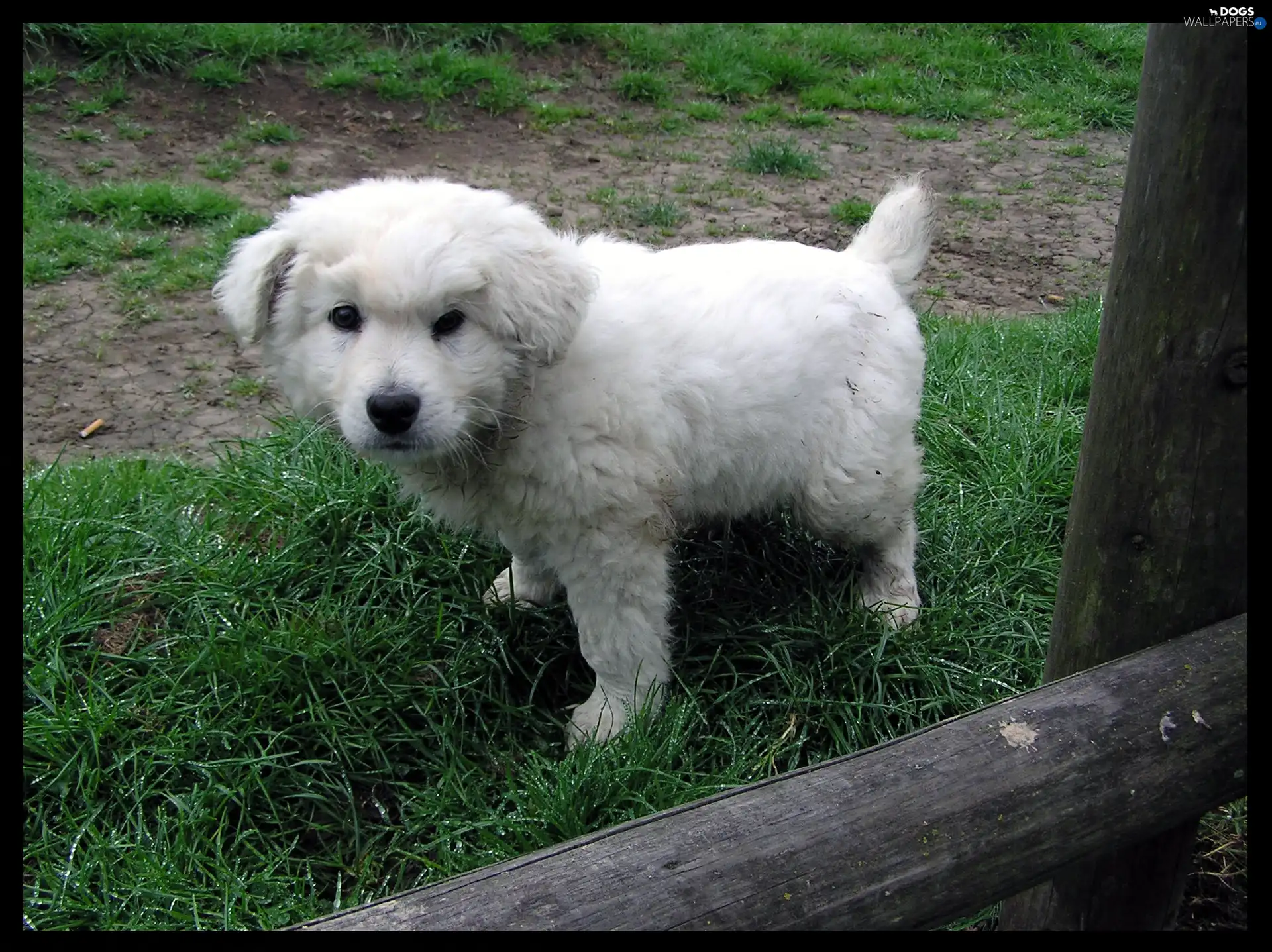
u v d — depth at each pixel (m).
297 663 0.87
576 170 2.09
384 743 0.84
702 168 2.14
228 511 1.04
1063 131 2.47
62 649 0.88
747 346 0.82
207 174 1.93
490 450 0.78
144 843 0.75
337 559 0.97
